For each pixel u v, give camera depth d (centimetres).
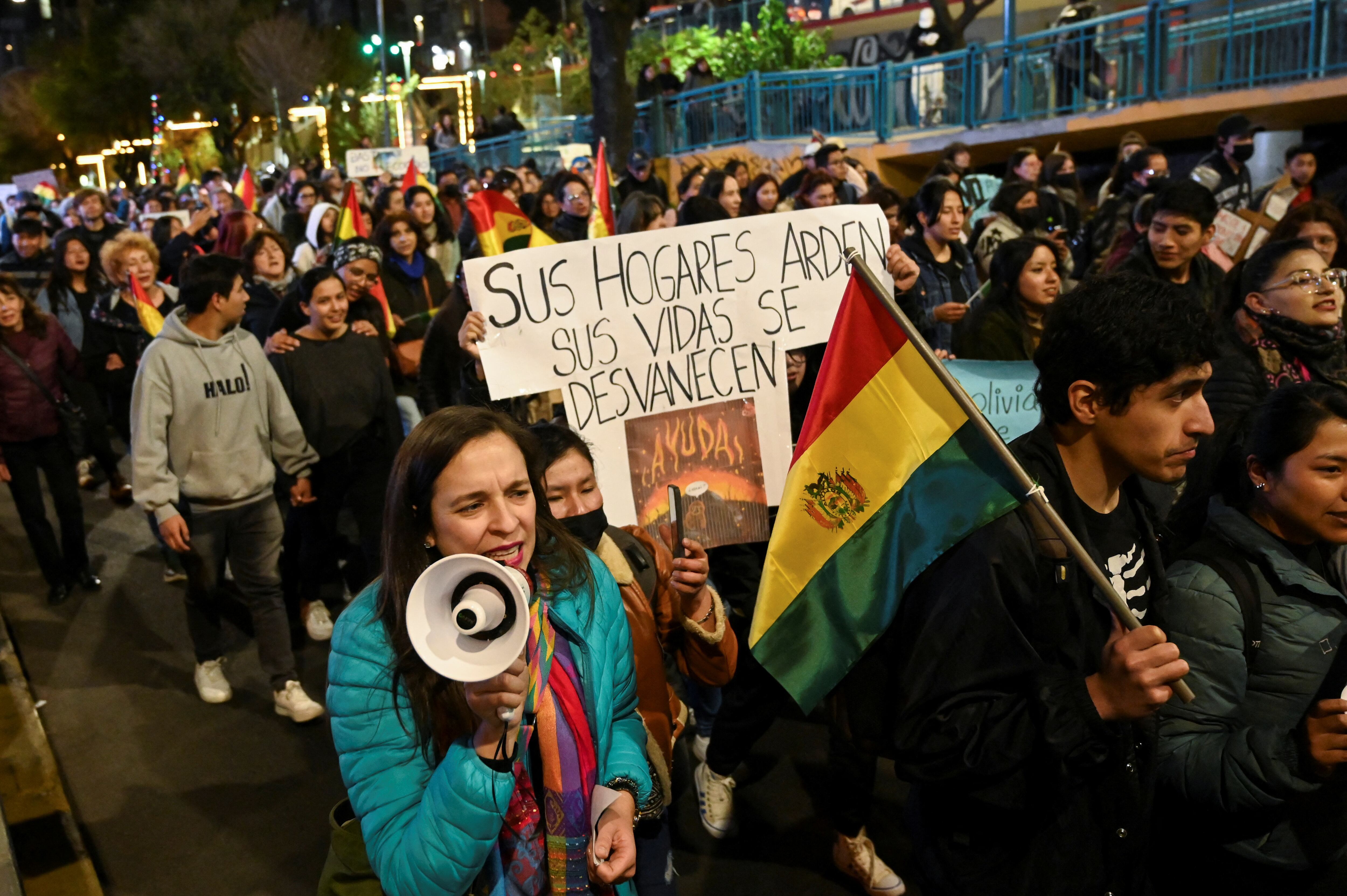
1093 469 208
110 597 652
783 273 362
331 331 525
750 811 400
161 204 1984
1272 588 221
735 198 866
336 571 596
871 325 219
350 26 4009
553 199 985
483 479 181
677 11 2714
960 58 1608
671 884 229
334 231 959
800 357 421
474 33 4512
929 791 213
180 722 495
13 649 568
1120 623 190
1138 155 788
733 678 368
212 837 403
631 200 714
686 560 259
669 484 352
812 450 227
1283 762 200
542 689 191
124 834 406
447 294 735
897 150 1662
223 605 627
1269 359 357
